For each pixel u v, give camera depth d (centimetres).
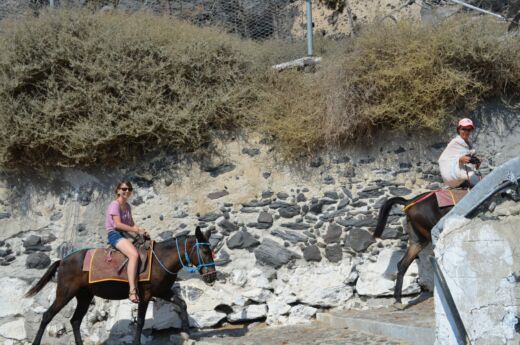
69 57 829
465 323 493
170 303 780
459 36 829
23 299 823
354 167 848
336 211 837
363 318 688
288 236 833
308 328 740
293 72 899
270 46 964
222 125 872
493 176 495
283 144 851
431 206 718
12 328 812
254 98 888
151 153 865
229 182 854
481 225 499
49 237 848
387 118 838
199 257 702
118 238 694
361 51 836
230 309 800
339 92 833
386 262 807
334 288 799
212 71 873
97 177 859
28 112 828
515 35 856
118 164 863
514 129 858
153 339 767
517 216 493
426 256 798
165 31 881
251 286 814
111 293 699
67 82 830
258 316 793
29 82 834
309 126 841
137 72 844
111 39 841
